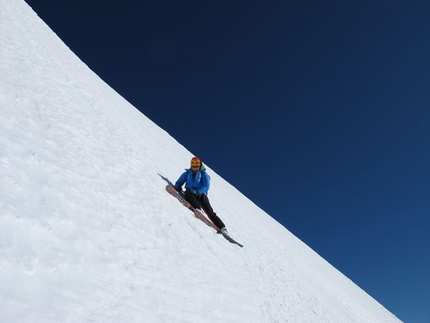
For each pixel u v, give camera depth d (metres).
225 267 4.30
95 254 2.38
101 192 3.35
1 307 1.51
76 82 7.65
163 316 2.34
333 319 6.53
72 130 4.32
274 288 5.22
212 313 2.93
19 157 2.74
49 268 1.93
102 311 1.94
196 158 6.38
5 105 3.46
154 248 3.18
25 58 5.76
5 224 1.96
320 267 16.83
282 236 18.33
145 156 6.75
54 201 2.58
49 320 1.63
